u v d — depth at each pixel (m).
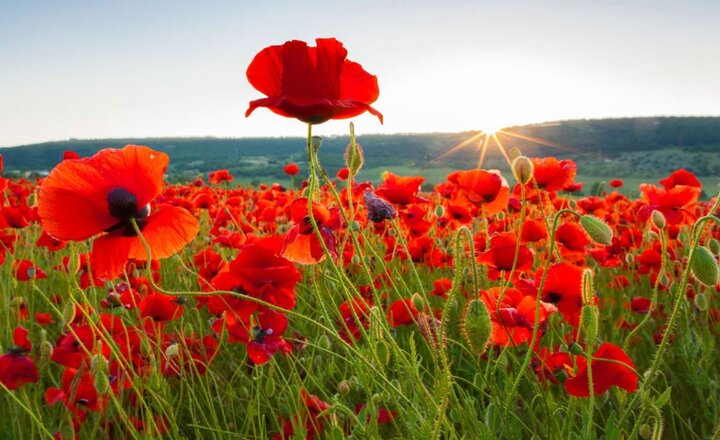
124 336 0.50
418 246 0.81
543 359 0.41
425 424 0.33
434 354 0.35
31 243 0.85
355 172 0.39
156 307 0.51
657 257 0.75
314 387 0.54
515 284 0.45
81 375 0.40
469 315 0.29
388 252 0.84
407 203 0.69
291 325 0.64
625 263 0.92
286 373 0.61
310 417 0.44
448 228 0.94
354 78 0.34
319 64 0.31
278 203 1.15
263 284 0.43
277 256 0.43
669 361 0.62
